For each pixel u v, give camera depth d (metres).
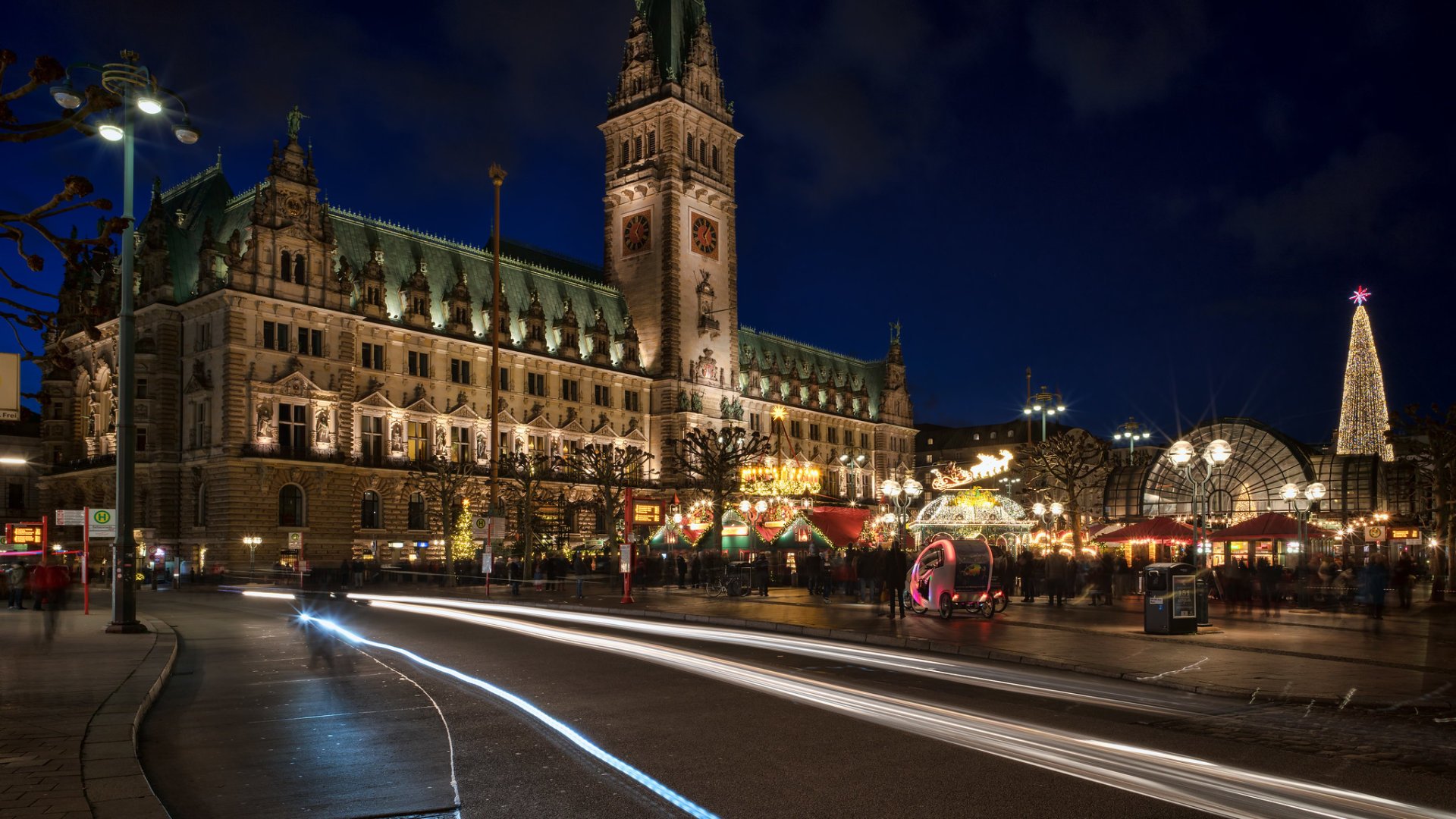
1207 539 56.81
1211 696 20.75
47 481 106.38
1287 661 25.94
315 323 96.31
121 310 35.62
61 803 11.52
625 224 143.12
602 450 113.81
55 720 16.98
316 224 97.62
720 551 72.31
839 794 12.69
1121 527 67.44
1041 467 77.44
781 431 145.62
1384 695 20.30
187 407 94.44
